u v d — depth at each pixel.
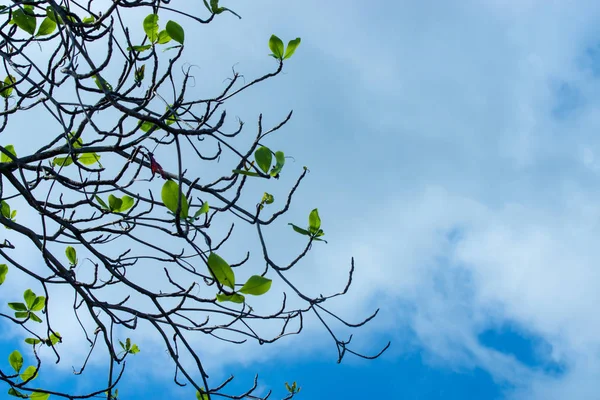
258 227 2.52
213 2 2.56
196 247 2.03
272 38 2.70
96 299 2.96
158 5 2.54
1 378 2.80
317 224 2.69
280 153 2.39
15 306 3.51
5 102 3.31
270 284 2.01
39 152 2.92
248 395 2.93
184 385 2.99
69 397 2.86
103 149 2.73
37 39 2.96
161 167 2.68
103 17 2.49
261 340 2.93
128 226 3.26
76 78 2.27
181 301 2.76
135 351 3.81
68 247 3.46
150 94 2.55
